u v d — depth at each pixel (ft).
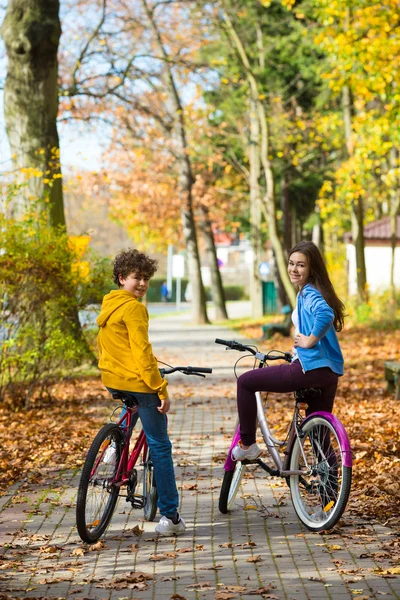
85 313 45.73
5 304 41.96
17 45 60.80
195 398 48.85
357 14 73.82
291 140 127.65
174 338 97.30
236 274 318.86
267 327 89.81
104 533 21.72
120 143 102.12
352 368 60.29
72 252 44.01
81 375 56.54
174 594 16.98
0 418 40.75
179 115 120.67
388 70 73.46
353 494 24.81
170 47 113.29
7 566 18.95
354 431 35.14
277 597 16.87
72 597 17.10
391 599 16.63
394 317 93.86
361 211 104.63
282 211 141.28
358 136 85.35
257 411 23.47
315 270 22.18
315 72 125.59
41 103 61.31
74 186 63.77
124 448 21.58
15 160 61.46
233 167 151.23
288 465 22.61
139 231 164.96
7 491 26.35
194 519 23.02
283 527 22.07
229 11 106.42
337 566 18.69
